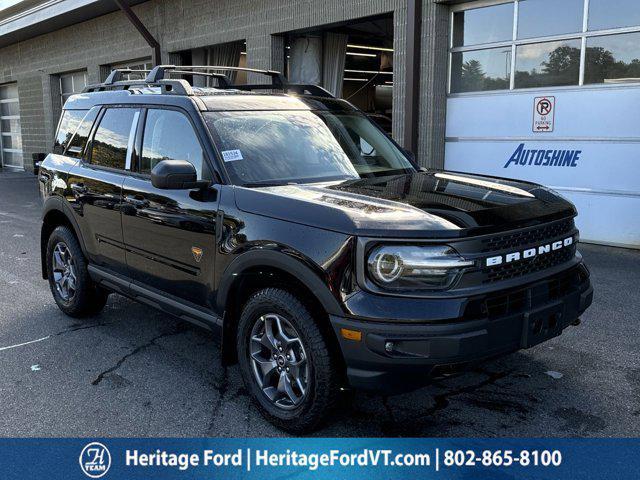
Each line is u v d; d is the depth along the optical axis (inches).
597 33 303.3
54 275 210.1
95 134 191.6
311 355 121.1
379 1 380.8
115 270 181.3
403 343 110.1
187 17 541.0
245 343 136.3
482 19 346.6
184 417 137.7
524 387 149.4
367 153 169.3
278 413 130.6
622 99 298.7
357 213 117.9
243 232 132.3
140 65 645.3
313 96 186.4
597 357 166.2
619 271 257.6
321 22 419.2
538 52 327.0
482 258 114.4
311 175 150.6
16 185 674.2
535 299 122.5
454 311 110.4
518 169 343.0
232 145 148.1
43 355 174.4
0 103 937.5
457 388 149.6
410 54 358.3
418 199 127.8
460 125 363.6
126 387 153.3
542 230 127.3
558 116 321.7
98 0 586.9
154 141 164.9
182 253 150.9
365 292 113.4
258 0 465.7
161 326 198.7
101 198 178.5
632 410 136.9
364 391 116.1
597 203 314.2
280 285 129.5
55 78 790.5
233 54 526.9
